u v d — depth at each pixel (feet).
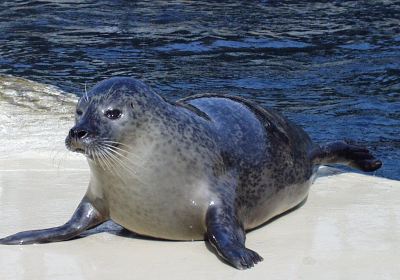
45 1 76.02
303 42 60.90
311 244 23.40
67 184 29.48
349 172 31.35
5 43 61.36
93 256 22.72
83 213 24.04
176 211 23.00
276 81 50.90
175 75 52.44
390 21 67.00
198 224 23.21
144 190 22.79
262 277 21.09
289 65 54.75
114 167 22.57
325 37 62.28
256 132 24.93
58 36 63.41
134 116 22.58
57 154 33.47
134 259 22.43
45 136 36.58
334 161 28.99
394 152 38.24
